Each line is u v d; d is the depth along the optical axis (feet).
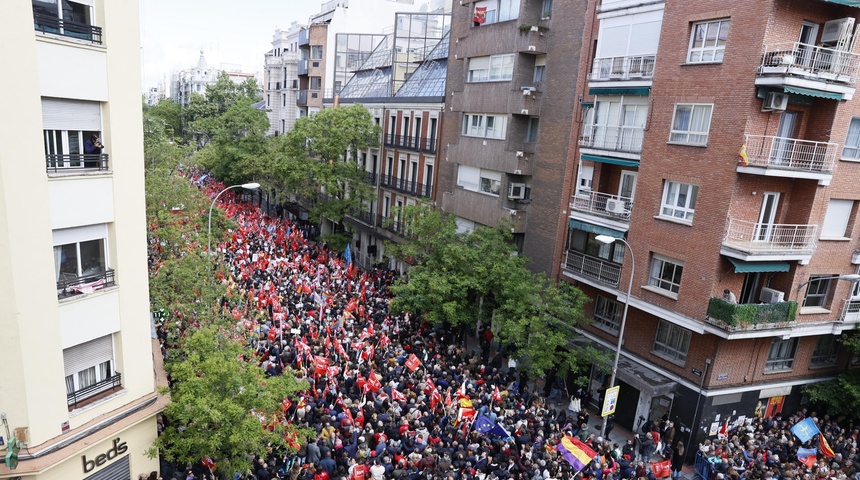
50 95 40.86
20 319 40.57
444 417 63.87
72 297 43.93
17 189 39.34
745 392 74.13
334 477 52.60
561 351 78.79
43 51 40.09
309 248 141.79
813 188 69.05
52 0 40.68
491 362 86.99
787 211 71.72
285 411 62.75
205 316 65.62
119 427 47.44
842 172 70.38
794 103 67.21
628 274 79.66
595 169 86.79
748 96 64.23
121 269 47.29
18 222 39.70
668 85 73.36
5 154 38.45
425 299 85.61
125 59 45.24
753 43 63.57
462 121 113.39
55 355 43.11
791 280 71.41
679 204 73.46
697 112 70.38
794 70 61.26
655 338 78.48
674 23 72.13
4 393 41.06
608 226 83.05
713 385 71.05
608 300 86.53
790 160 66.54
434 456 54.39
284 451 53.88
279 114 256.93
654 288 76.38
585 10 87.51
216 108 288.30
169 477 55.83
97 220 45.11
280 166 139.03
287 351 73.82
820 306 75.77
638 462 63.87
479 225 108.78
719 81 67.26
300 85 222.69
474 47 107.86
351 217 165.17
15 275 39.96
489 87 103.91
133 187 47.42
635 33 78.74
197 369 49.60
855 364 83.56
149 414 49.96
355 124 135.33
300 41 219.00
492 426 60.95
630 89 79.00
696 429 72.02
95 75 43.45
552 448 58.18
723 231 67.36
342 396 64.54
